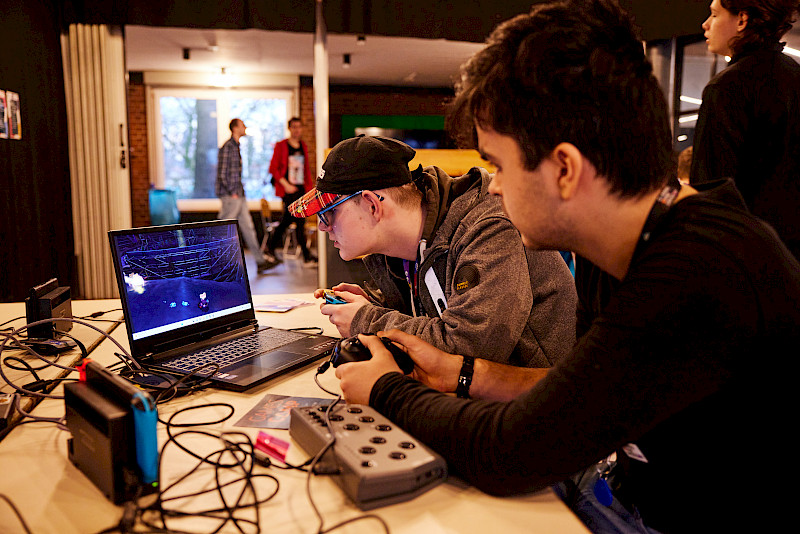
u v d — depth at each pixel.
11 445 0.85
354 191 1.17
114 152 4.79
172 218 8.92
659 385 0.61
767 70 1.66
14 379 1.11
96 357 1.26
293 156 7.48
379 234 1.21
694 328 0.60
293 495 0.71
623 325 0.62
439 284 1.22
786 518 0.68
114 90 4.73
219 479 0.75
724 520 0.72
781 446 0.66
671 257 0.62
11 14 3.87
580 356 0.65
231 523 0.65
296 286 6.08
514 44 0.65
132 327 1.16
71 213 4.79
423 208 1.23
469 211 1.18
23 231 4.00
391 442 0.76
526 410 0.68
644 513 0.81
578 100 0.62
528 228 0.70
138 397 0.69
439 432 0.75
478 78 0.67
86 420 0.73
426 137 10.34
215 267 1.40
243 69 9.19
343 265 2.73
